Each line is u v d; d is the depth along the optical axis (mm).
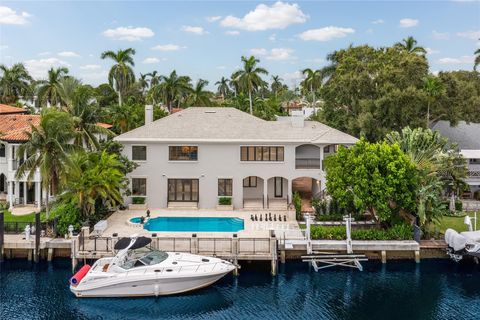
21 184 44281
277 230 35656
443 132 58312
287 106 116750
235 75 83500
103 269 28656
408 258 33844
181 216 40281
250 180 45531
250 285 29953
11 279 30375
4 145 44406
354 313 26250
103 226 35125
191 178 43406
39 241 32625
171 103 84000
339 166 34594
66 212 35562
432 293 28875
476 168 50469
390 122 52219
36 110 76312
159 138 42656
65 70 62594
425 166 35781
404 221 35438
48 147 35188
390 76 53906
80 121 42469
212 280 28984
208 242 33062
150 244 31625
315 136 43125
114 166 38625
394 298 28172
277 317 25797
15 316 25766
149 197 43469
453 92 54188
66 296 28297
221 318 25750
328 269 32469
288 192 43344
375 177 33094
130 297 28141
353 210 39375
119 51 74812
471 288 29625
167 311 26656
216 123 45156
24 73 83188
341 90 57312
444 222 39781
